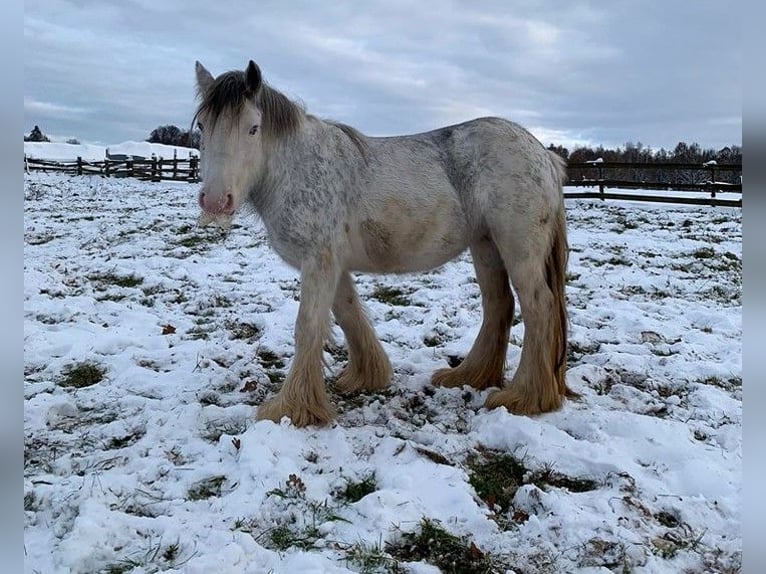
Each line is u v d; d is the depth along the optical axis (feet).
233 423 11.87
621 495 9.58
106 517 8.35
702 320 19.84
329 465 10.32
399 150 12.64
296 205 11.66
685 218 44.47
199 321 19.49
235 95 10.88
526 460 10.66
